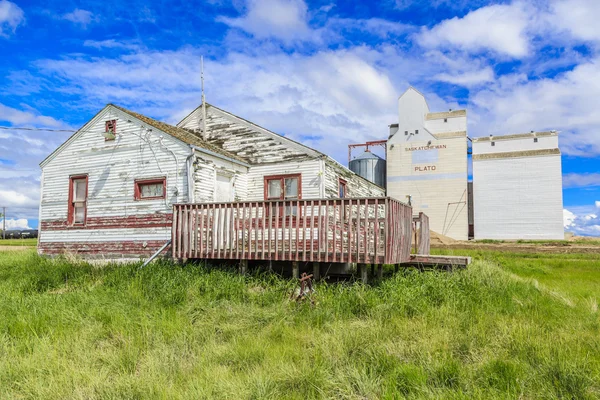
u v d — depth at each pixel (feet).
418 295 29.73
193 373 18.58
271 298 31.01
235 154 55.36
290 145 51.80
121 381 17.24
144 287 32.89
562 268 67.10
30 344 21.90
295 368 18.12
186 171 45.09
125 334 23.31
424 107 147.95
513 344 21.38
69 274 40.68
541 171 133.59
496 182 138.31
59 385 17.06
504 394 16.06
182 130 56.85
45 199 54.39
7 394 16.55
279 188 51.83
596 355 20.62
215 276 35.63
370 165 153.17
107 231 49.44
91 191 51.19
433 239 134.31
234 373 18.63
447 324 24.62
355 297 29.55
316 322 25.96
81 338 22.57
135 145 48.83
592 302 33.45
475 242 131.54
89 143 52.06
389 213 33.47
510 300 31.50
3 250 87.20
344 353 20.27
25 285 36.19
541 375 17.78
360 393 16.65
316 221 48.14
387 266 49.73
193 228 40.11
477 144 143.13
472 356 20.04
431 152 142.82
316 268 36.24
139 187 48.47
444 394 16.10
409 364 18.78
